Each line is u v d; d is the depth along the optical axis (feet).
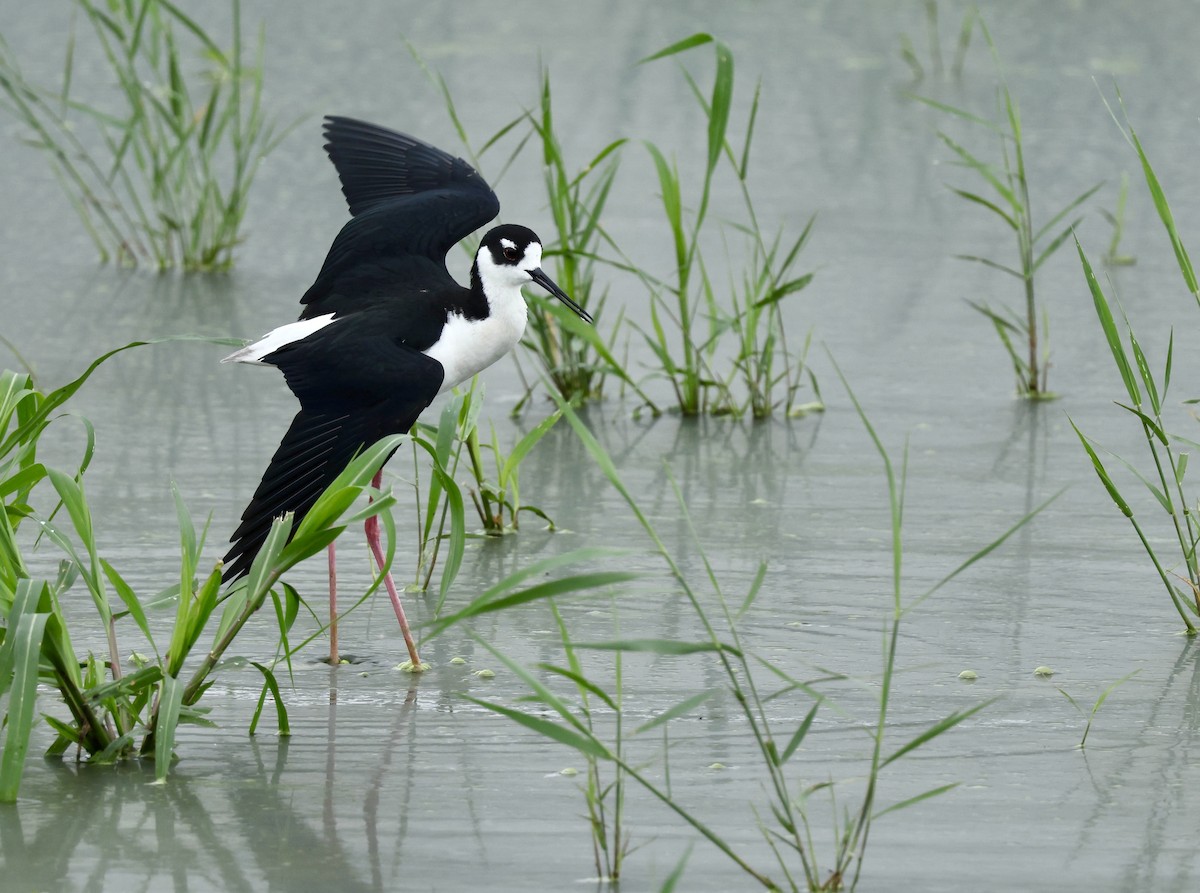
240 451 42.27
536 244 31.96
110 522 36.81
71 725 26.32
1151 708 27.68
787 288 44.98
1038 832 23.18
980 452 42.80
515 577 20.93
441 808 23.93
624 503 39.09
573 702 28.04
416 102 76.38
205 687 25.72
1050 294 56.18
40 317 53.57
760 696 28.19
